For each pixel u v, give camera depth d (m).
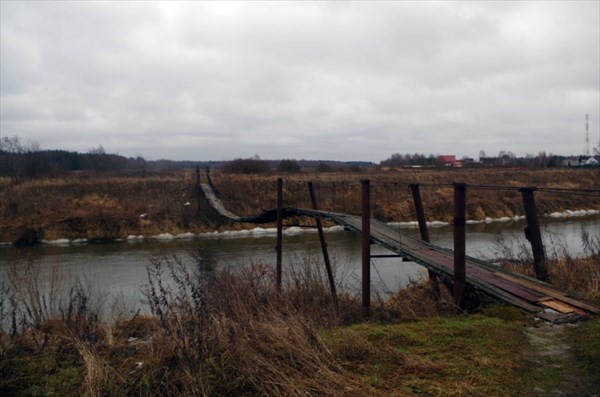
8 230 34.44
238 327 5.87
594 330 5.59
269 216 20.28
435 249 10.43
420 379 4.64
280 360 5.19
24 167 53.56
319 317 8.09
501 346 5.36
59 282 15.89
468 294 7.91
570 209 43.53
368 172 57.34
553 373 4.59
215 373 4.95
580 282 8.40
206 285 9.39
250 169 57.16
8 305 11.54
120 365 5.46
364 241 10.39
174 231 37.16
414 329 6.18
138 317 10.25
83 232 35.44
